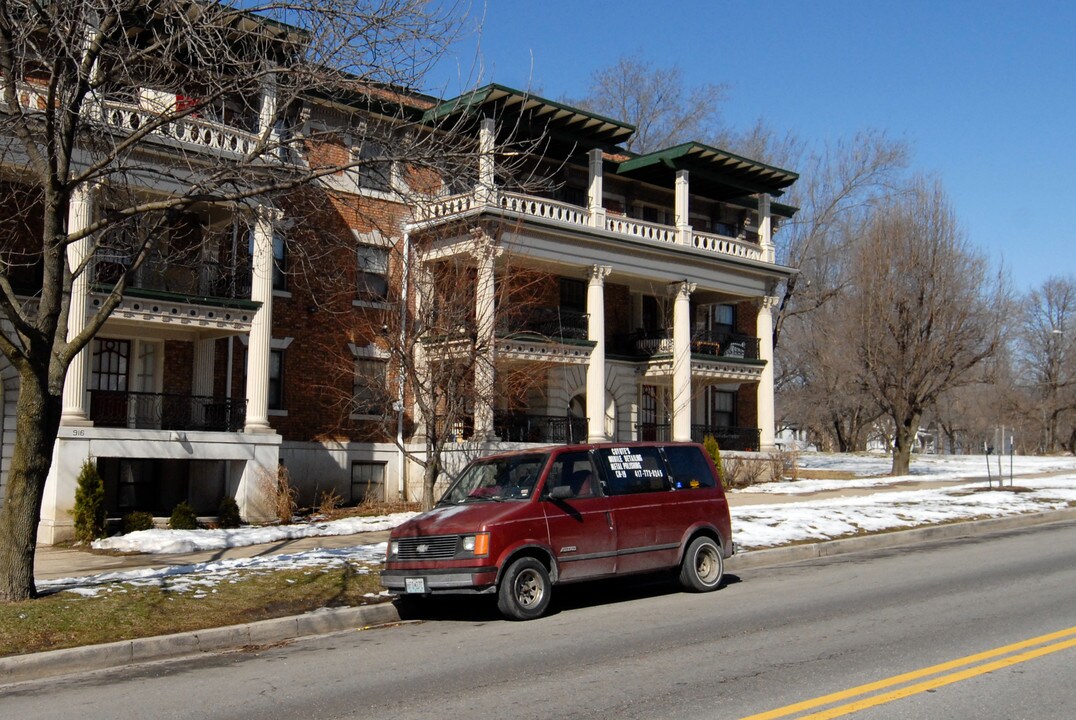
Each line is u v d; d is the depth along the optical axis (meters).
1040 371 85.56
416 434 28.98
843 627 10.94
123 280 12.66
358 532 21.45
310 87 13.15
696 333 36.66
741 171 36.69
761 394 37.41
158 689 9.22
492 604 13.57
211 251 23.97
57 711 8.48
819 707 7.56
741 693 8.09
